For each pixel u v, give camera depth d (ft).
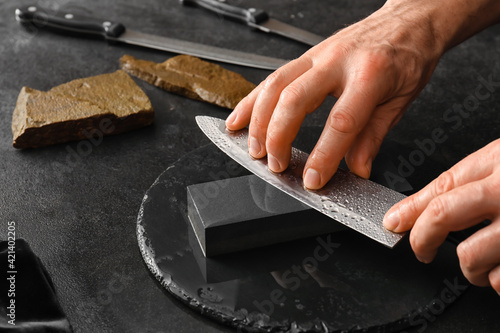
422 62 2.77
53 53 4.03
